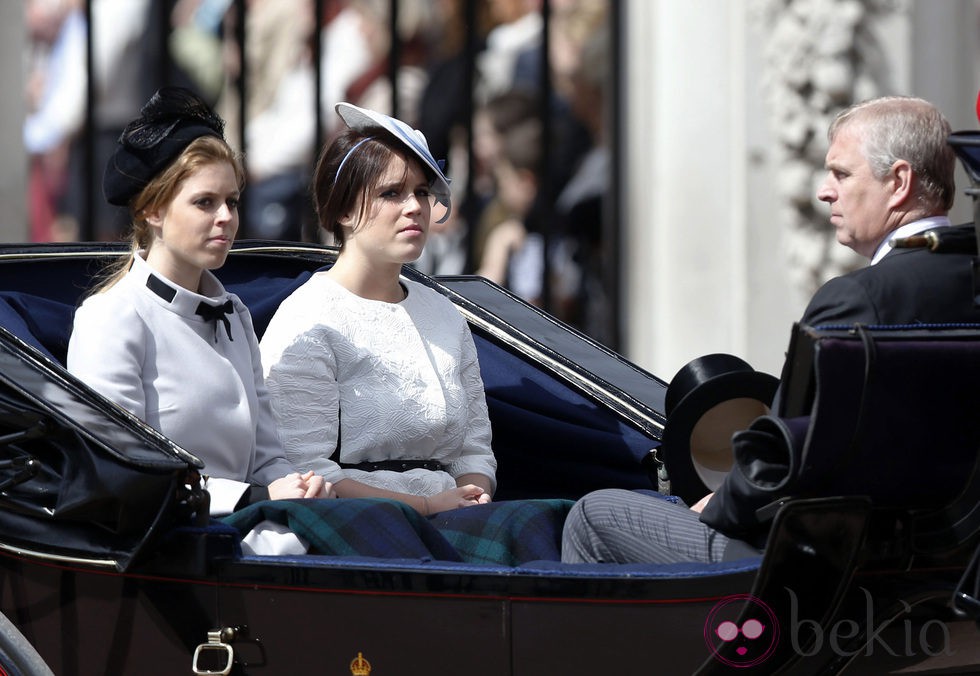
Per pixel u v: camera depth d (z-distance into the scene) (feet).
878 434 31.81
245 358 42.70
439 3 91.71
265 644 34.83
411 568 33.60
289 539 37.68
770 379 42.16
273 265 53.01
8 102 72.38
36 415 35.96
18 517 36.86
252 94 92.38
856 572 32.55
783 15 72.23
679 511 36.01
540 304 91.20
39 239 93.04
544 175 83.87
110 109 93.45
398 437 44.52
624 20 76.13
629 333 76.54
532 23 91.50
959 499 32.96
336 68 91.81
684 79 73.97
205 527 35.22
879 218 38.14
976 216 32.45
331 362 44.42
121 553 35.24
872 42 71.87
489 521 40.06
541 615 32.71
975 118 73.67
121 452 34.60
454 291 54.80
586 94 91.35
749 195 73.15
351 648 34.12
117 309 40.14
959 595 32.22
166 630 35.65
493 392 51.44
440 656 33.45
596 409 50.62
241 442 41.50
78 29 92.89
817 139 72.18
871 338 31.68
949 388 32.30
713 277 74.08
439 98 92.07
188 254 40.34
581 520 36.94
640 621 32.12
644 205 75.87
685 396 42.04
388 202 44.37
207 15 93.35
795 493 31.91
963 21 73.10
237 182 41.11
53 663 37.11
